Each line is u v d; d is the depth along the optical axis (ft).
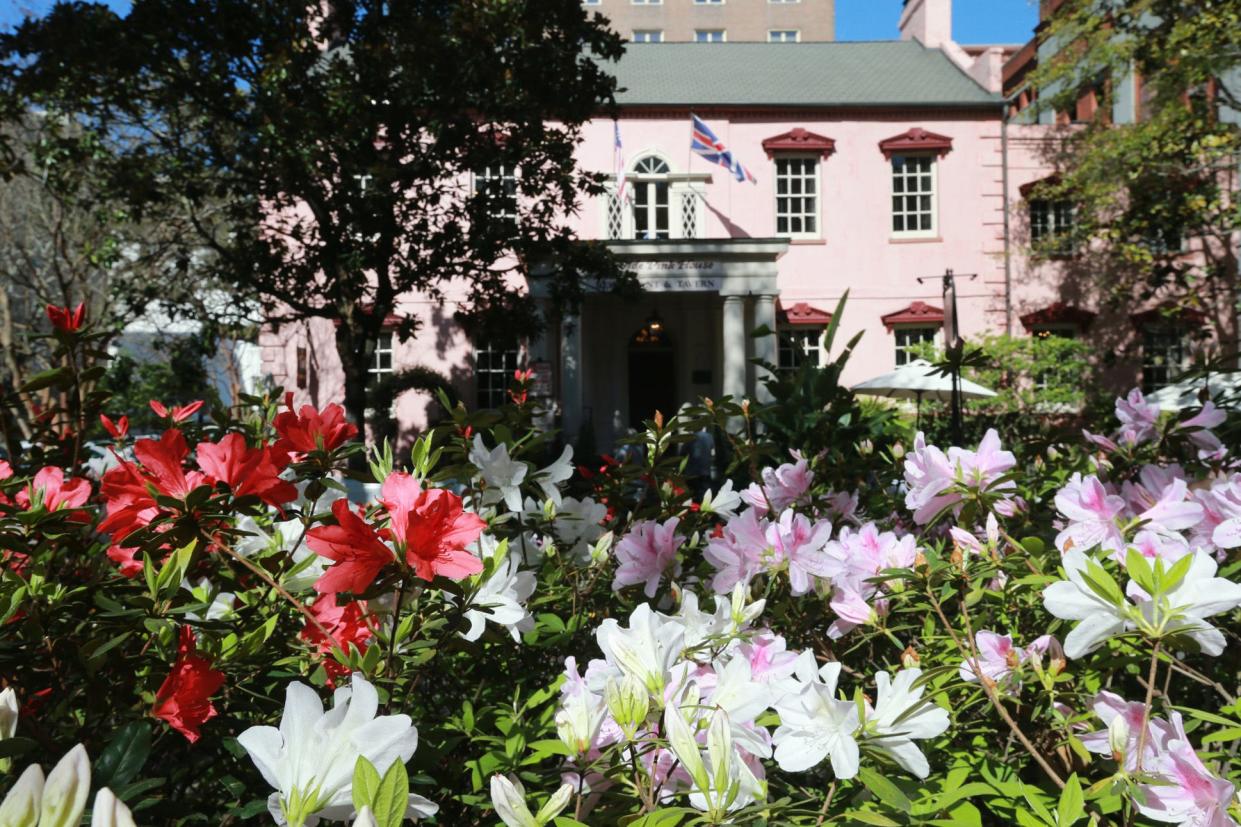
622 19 129.80
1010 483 5.45
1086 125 76.07
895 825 3.47
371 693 2.88
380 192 44.29
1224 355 8.04
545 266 64.75
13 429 6.93
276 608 5.51
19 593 4.53
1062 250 76.33
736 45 88.53
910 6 93.61
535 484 6.59
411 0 46.09
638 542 6.25
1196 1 55.47
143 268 63.52
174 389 61.67
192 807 4.66
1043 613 5.65
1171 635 3.64
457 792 5.01
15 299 75.10
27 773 1.91
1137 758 3.72
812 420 12.21
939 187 76.95
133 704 4.73
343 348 50.55
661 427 7.39
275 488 4.73
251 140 46.65
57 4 43.21
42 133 62.54
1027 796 3.66
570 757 4.08
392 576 3.77
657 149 75.56
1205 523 5.24
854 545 5.39
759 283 67.87
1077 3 61.67
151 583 4.29
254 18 45.09
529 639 6.11
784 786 4.18
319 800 2.77
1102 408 9.12
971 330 76.38
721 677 3.88
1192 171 64.85
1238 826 3.28
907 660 4.71
